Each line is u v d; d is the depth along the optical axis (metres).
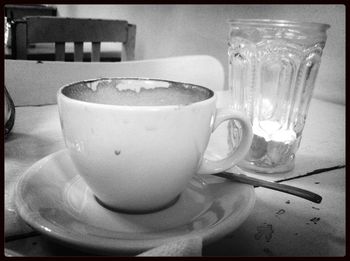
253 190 0.29
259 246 0.25
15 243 0.24
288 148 0.38
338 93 0.70
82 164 0.26
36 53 1.37
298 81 0.42
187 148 0.26
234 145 0.41
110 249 0.21
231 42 0.42
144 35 1.51
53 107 0.59
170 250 0.19
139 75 0.71
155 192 0.26
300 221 0.29
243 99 0.43
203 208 0.28
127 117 0.24
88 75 0.66
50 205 0.26
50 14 2.31
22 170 0.35
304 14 0.74
